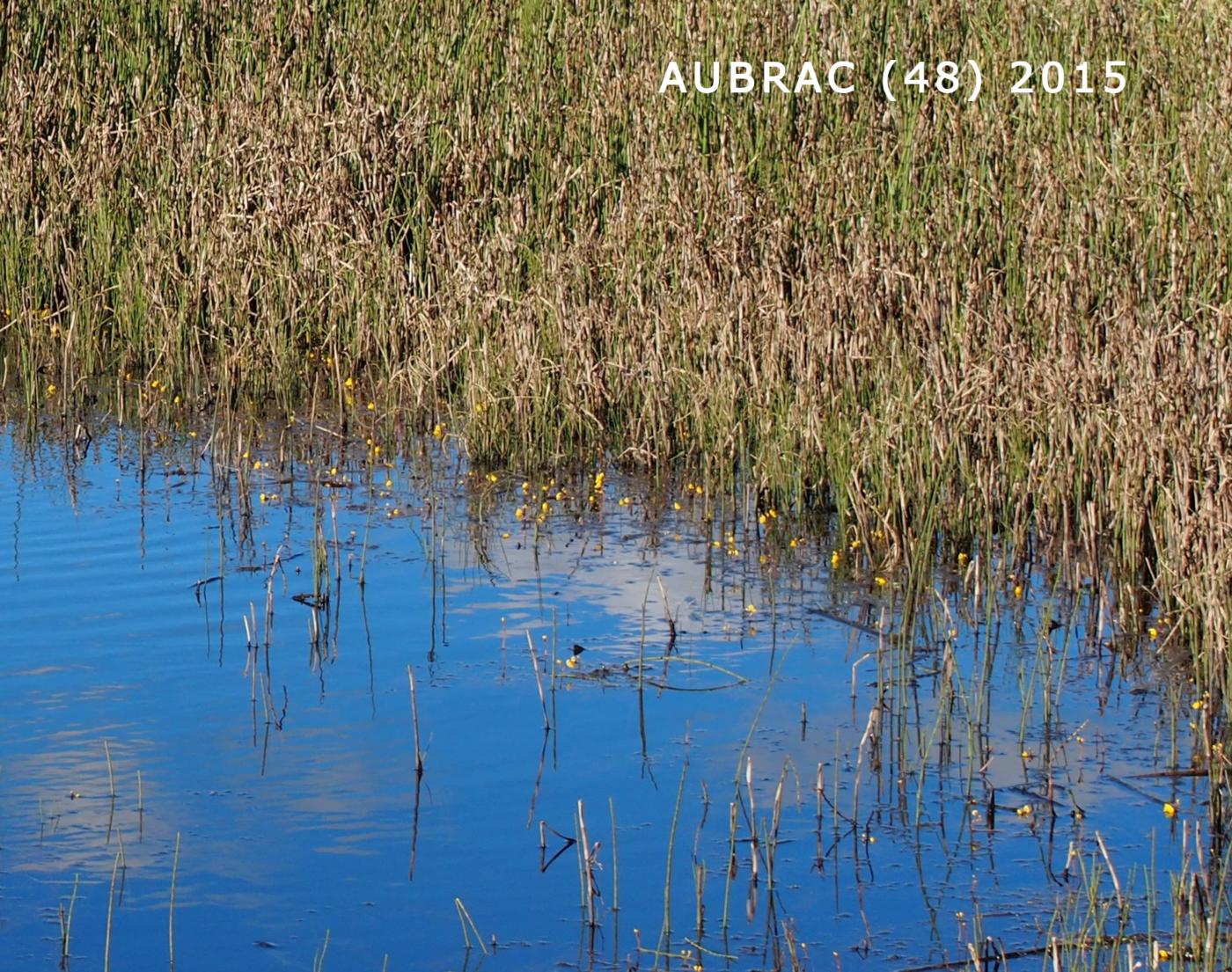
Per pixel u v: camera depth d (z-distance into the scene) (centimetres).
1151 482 890
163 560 920
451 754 694
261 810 644
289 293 1348
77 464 1096
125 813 640
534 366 1144
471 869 606
